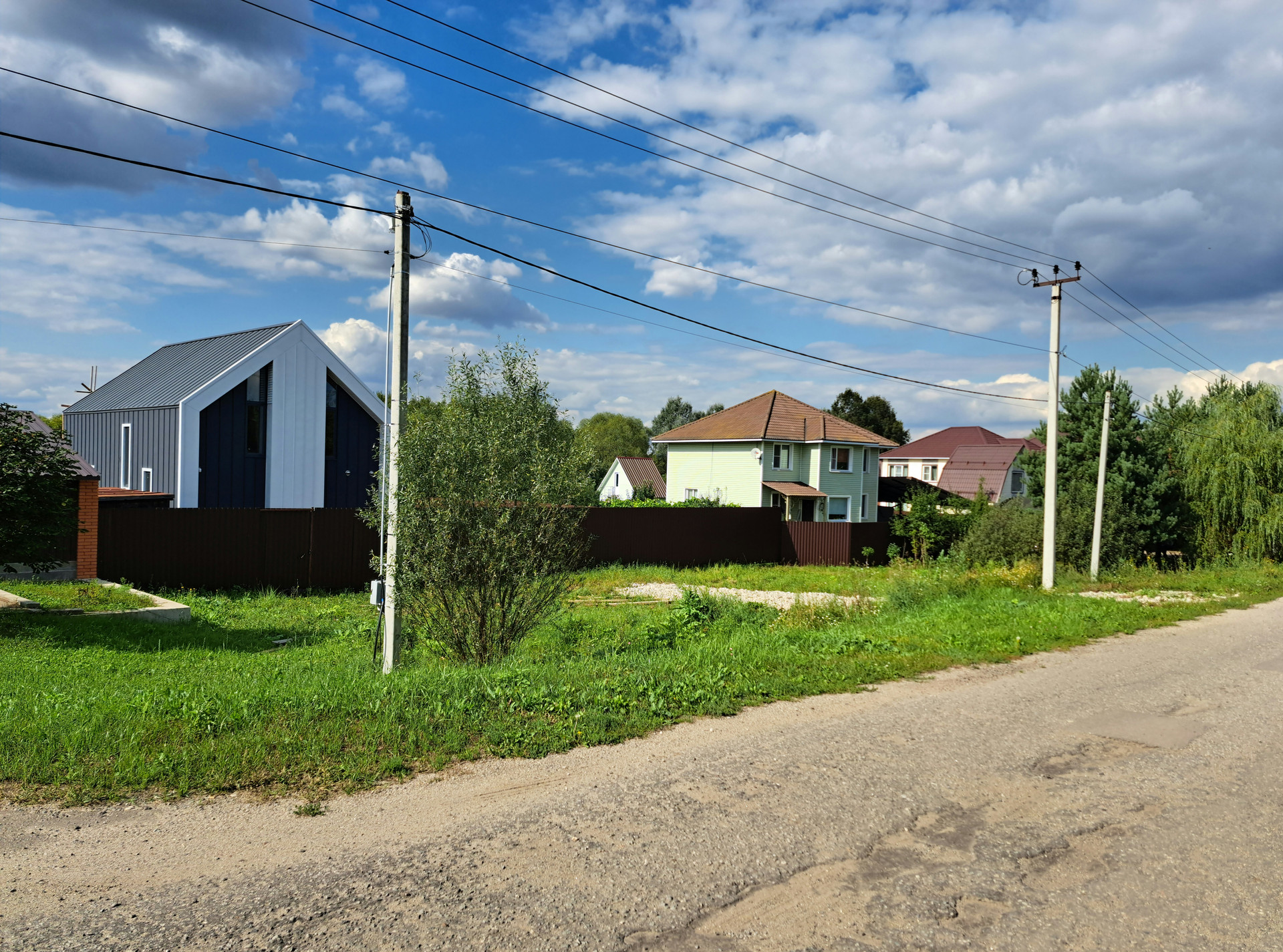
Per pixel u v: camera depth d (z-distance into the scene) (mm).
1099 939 3650
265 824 4672
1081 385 28578
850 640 10984
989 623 13086
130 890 3863
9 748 5473
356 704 6750
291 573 19672
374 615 15977
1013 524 25250
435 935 3545
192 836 4480
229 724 6133
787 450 41594
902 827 4875
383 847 4410
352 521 20406
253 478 25844
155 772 5227
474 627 10281
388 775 5523
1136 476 27047
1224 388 31391
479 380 10391
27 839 4375
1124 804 5312
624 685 7930
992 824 4961
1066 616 13844
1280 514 25422
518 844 4496
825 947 3549
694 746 6391
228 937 3471
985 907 3939
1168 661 10406
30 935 3436
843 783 5590
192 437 24281
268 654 11289
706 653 9883
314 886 3951
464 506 10047
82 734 5703
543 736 6375
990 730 7000
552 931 3609
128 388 29891
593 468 11047
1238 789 5629
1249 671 9781
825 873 4254
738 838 4652
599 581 23219
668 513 28469
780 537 30859
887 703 7918
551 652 11180
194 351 30047
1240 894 4098
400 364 10273
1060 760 6227
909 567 25766
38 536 11695
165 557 18203
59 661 9266
